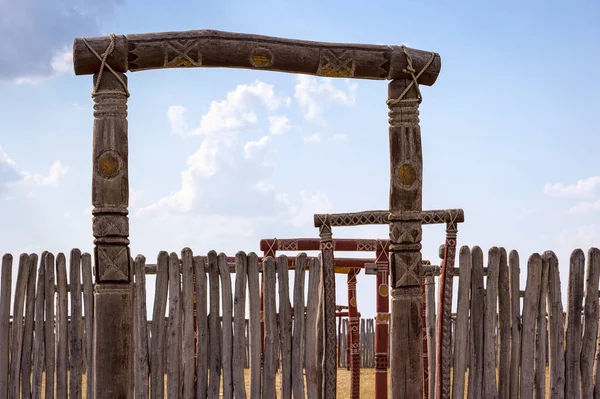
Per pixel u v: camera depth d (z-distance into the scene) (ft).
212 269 28.40
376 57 24.88
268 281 28.48
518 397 29.17
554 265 29.45
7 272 29.07
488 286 28.81
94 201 23.44
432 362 30.27
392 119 25.16
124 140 23.65
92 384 28.94
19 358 28.99
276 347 28.40
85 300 29.04
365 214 26.43
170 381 27.86
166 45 23.80
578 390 29.53
